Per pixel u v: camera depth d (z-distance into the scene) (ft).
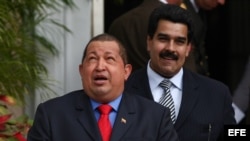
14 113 35.19
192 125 26.45
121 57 22.85
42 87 35.29
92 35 39.22
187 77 27.32
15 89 32.89
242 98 40.29
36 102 36.45
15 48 32.68
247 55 54.39
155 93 27.22
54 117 22.57
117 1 41.45
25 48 33.99
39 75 35.22
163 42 26.55
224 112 27.17
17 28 33.40
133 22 33.30
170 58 26.48
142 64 32.63
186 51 26.94
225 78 54.24
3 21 31.09
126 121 22.50
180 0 35.17
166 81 27.12
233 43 54.34
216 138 26.78
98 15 39.40
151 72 27.35
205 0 38.58
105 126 22.50
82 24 38.37
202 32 37.01
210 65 53.93
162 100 26.99
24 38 33.40
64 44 37.78
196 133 26.45
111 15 46.34
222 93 27.32
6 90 32.19
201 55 36.58
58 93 37.50
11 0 33.40
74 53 38.17
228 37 54.03
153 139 22.34
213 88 27.30
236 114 40.22
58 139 22.20
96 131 22.18
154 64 27.02
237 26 54.34
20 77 32.63
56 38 37.42
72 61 38.09
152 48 26.94
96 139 22.06
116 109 22.90
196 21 36.29
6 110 29.35
